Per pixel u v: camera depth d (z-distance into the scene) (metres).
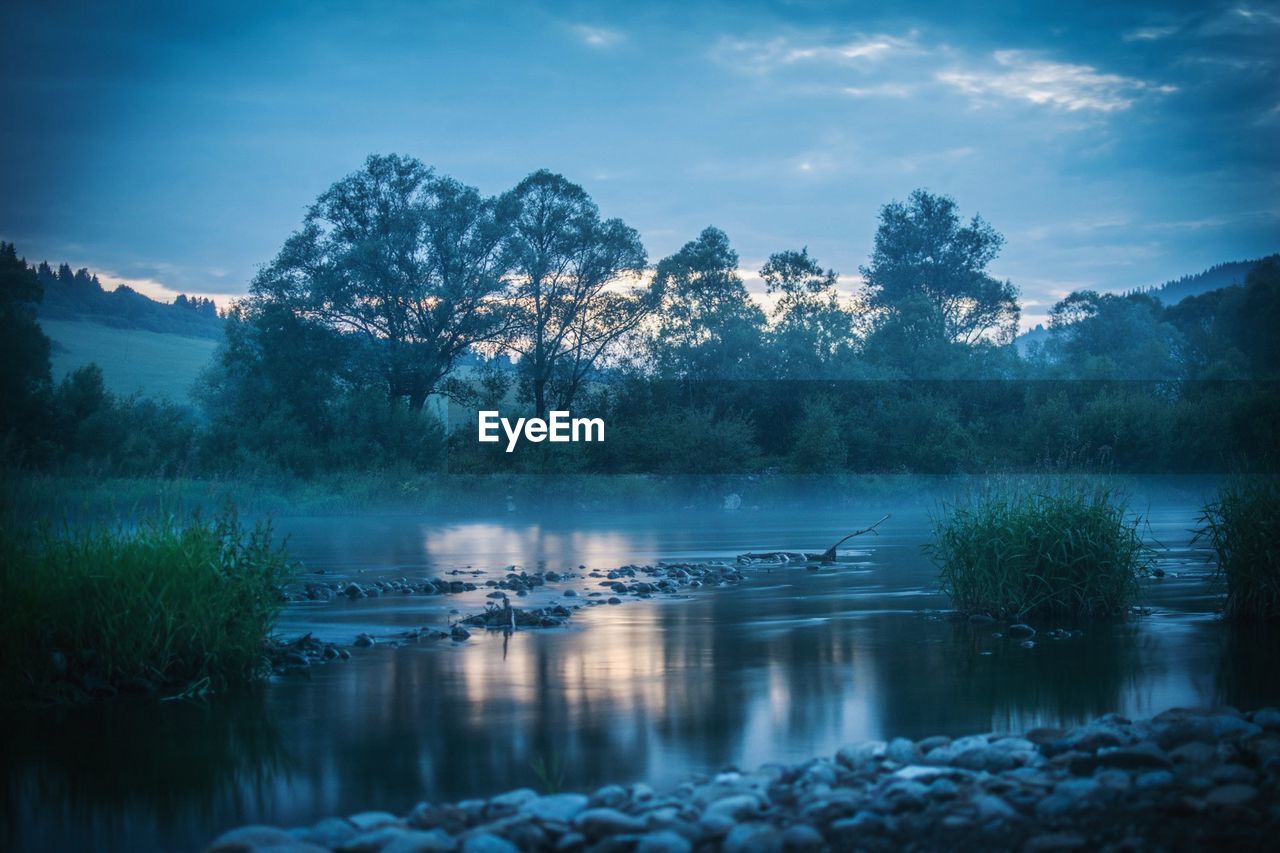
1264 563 14.92
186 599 11.27
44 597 10.78
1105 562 15.52
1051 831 5.57
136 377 125.19
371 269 55.41
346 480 49.50
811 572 23.25
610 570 23.55
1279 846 5.25
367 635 14.11
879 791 6.48
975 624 15.18
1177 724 7.71
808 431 54.47
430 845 5.55
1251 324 77.62
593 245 61.69
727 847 5.40
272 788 7.53
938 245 96.06
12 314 50.19
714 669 11.82
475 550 30.06
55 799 7.36
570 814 6.30
